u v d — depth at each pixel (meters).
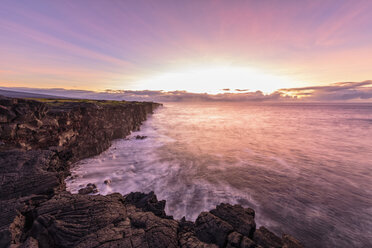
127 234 6.75
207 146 36.50
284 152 33.03
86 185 17.64
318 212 15.01
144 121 74.88
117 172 21.47
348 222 13.83
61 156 12.27
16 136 13.56
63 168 12.50
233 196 17.05
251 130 57.47
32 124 15.28
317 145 38.53
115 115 38.22
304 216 14.41
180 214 13.80
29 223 6.77
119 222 7.38
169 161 26.53
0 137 12.38
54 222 6.52
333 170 24.44
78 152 23.75
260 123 75.75
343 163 27.28
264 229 9.10
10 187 7.66
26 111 14.60
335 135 49.97
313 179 21.45
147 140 39.75
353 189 19.17
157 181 19.69
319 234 12.46
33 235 6.23
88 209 7.56
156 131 53.44
